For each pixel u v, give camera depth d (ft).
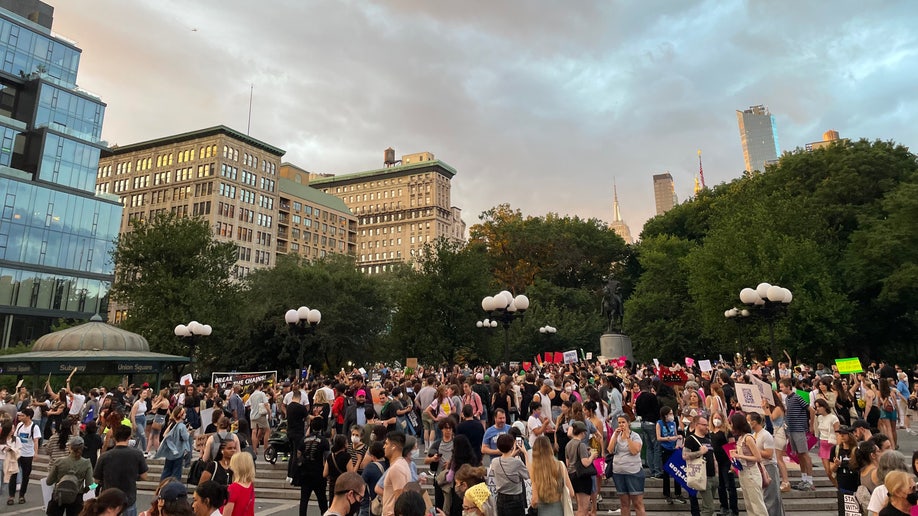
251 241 355.36
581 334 170.50
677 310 172.76
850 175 135.13
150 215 352.08
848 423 48.62
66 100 233.35
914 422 76.02
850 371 66.90
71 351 83.82
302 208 409.90
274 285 175.01
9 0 251.19
